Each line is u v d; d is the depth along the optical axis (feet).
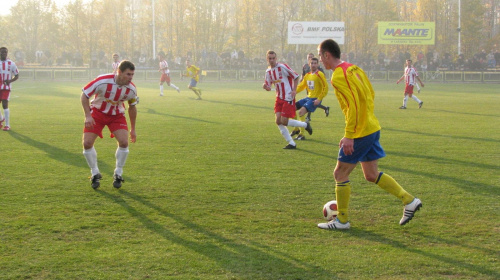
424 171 23.97
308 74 33.37
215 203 18.44
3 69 36.06
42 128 38.09
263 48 170.30
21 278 11.95
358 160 15.34
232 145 31.24
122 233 15.14
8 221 16.05
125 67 19.12
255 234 15.17
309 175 23.04
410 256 13.48
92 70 117.70
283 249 13.96
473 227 15.84
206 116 47.42
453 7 181.98
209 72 124.98
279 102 30.66
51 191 19.85
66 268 12.53
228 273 12.33
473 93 85.15
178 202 18.54
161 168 24.39
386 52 171.12
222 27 173.37
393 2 182.60
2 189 20.03
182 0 168.76
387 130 38.86
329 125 41.78
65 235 14.89
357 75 14.82
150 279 11.95
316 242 14.55
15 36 172.45
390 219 16.69
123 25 175.52
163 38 180.14
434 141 33.30
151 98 70.44
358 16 172.24
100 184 21.09
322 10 182.80
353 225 16.10
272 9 167.43
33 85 99.86
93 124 19.72
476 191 20.17
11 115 46.62
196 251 13.74
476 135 36.09
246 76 126.00
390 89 98.68
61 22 173.17
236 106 58.29
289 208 17.88
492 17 196.54
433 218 16.76
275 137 34.73
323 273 12.37
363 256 13.47
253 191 20.15
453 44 182.09
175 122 42.70
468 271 12.51
